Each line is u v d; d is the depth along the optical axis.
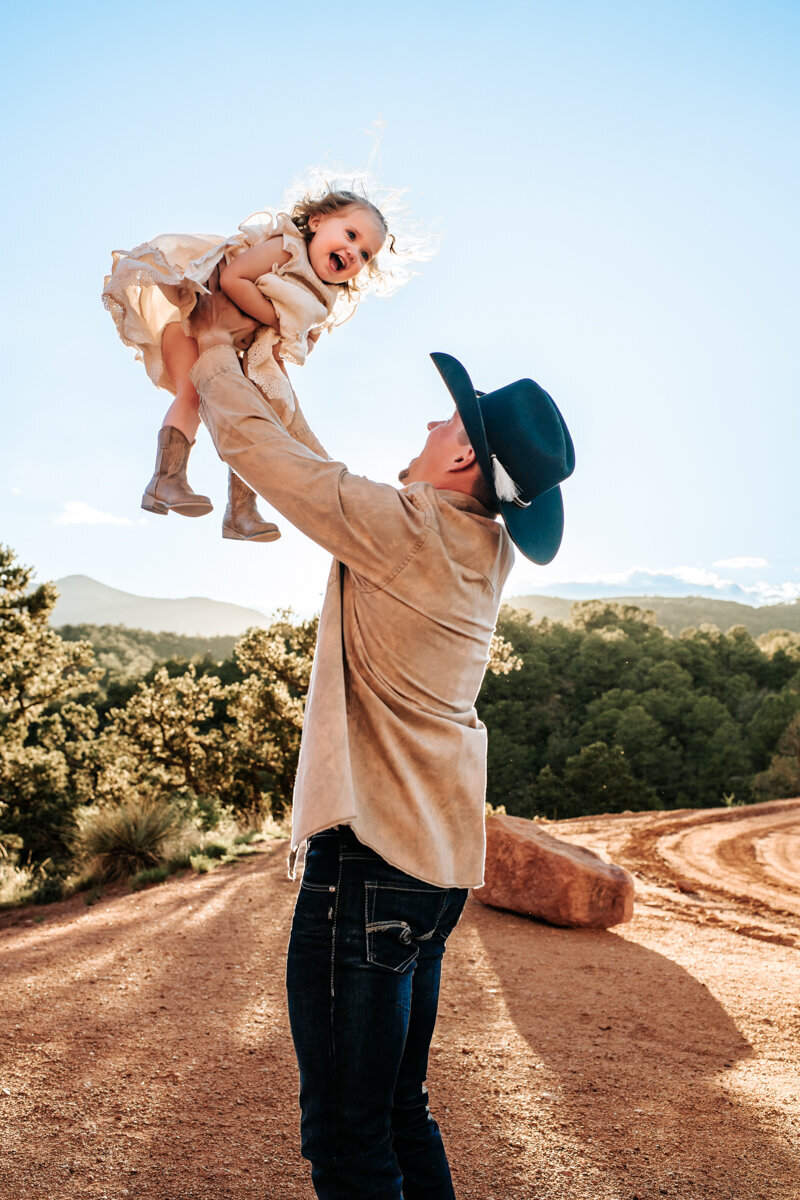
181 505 1.72
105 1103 3.27
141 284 1.68
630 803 58.03
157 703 34.12
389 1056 1.49
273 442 1.55
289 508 1.54
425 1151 1.71
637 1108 3.42
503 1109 3.35
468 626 1.64
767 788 52.53
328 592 1.64
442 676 1.61
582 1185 2.73
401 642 1.56
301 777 1.53
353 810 1.45
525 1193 2.67
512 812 60.78
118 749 34.97
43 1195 2.54
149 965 5.63
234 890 8.76
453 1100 3.42
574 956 6.47
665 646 89.50
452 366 1.72
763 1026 4.78
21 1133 2.97
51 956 5.90
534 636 89.19
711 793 64.56
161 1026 4.30
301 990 1.52
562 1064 3.93
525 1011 4.88
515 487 1.74
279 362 1.83
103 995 4.86
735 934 7.79
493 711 71.75
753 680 88.44
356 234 1.94
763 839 18.02
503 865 7.97
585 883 7.58
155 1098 3.34
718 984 5.71
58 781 29.36
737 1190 2.73
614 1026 4.66
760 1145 3.09
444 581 1.57
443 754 1.59
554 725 75.19
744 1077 3.88
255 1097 3.39
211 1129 3.07
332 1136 1.47
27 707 31.00
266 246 1.82
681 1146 3.06
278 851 12.07
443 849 1.59
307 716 1.58
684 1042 4.45
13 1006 4.55
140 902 8.55
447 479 1.75
